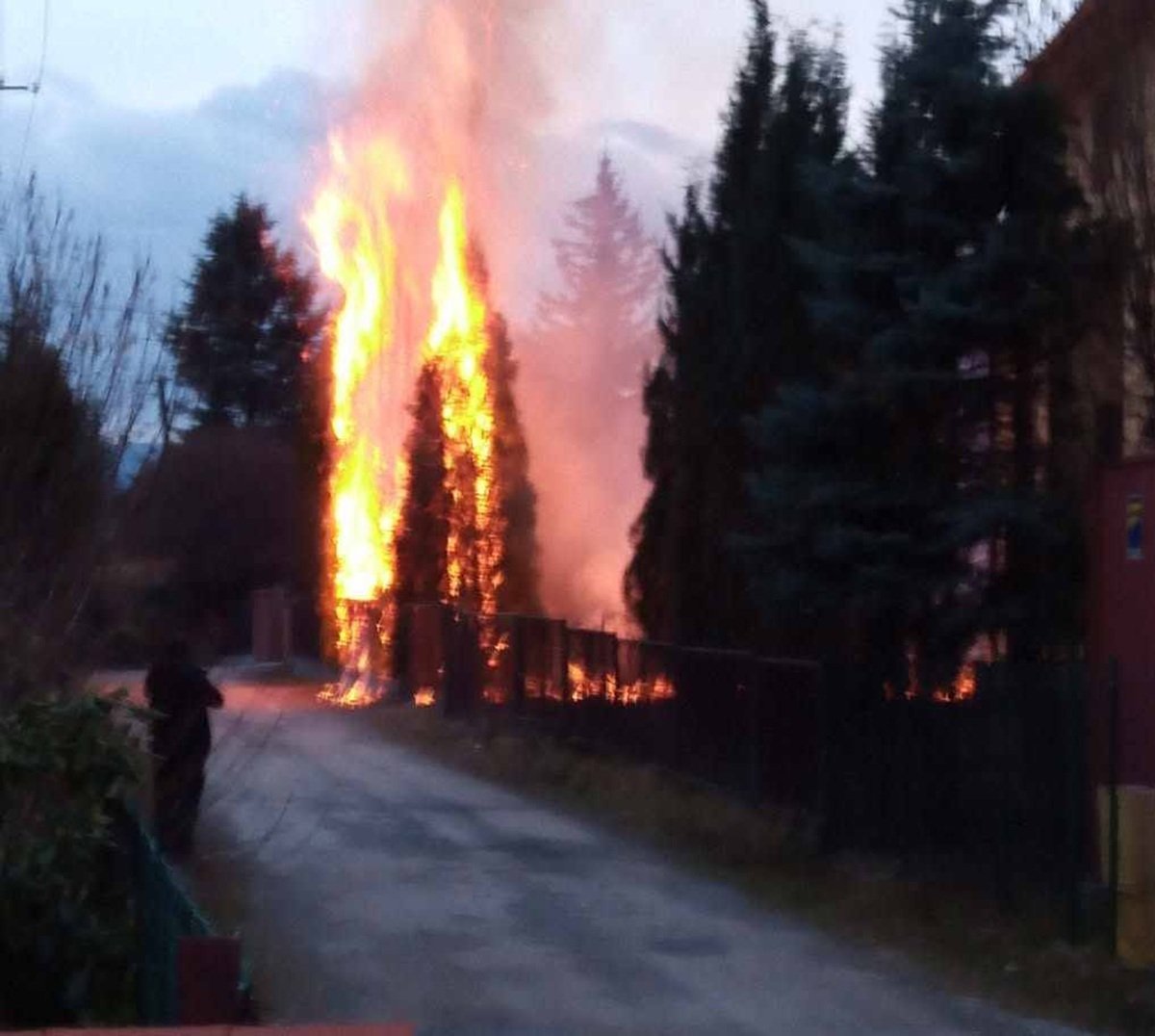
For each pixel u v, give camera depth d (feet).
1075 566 41.04
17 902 24.27
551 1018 29.76
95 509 30.60
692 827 49.32
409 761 69.72
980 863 38.55
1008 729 37.60
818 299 44.19
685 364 54.34
